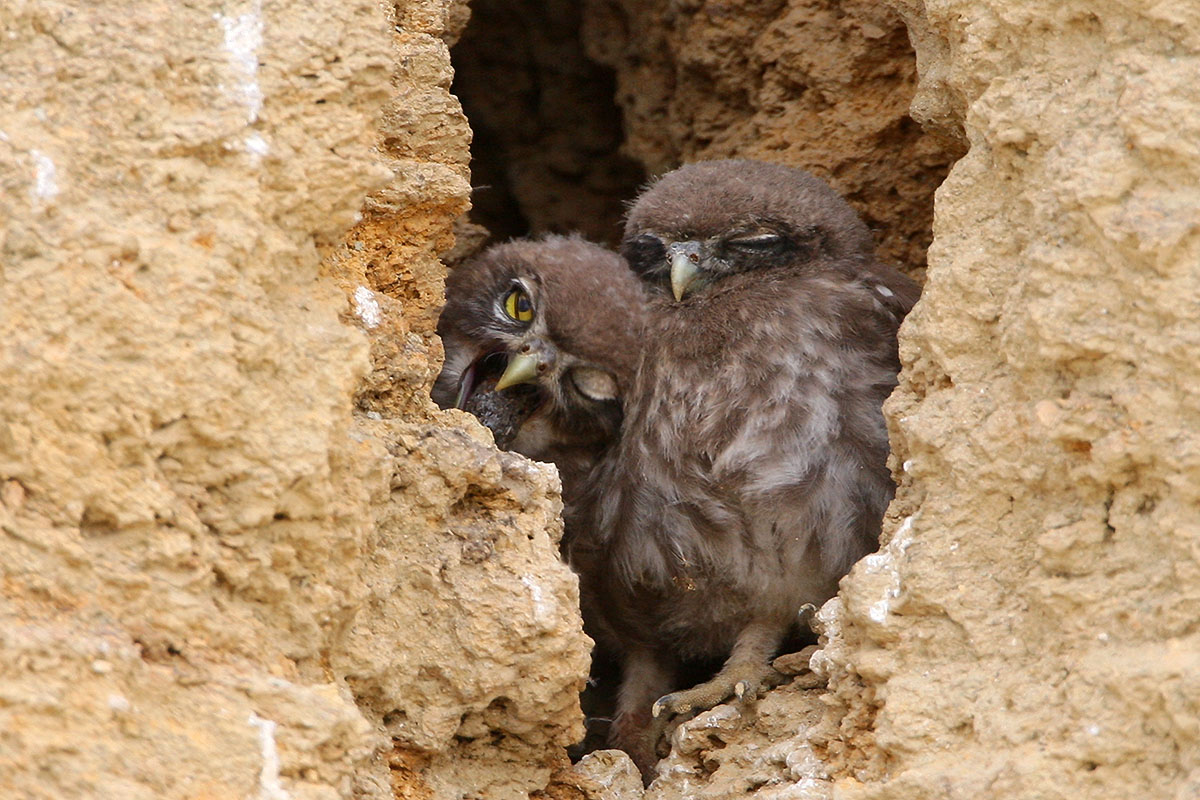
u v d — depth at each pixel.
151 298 6.06
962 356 7.25
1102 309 6.54
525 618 7.04
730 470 9.47
